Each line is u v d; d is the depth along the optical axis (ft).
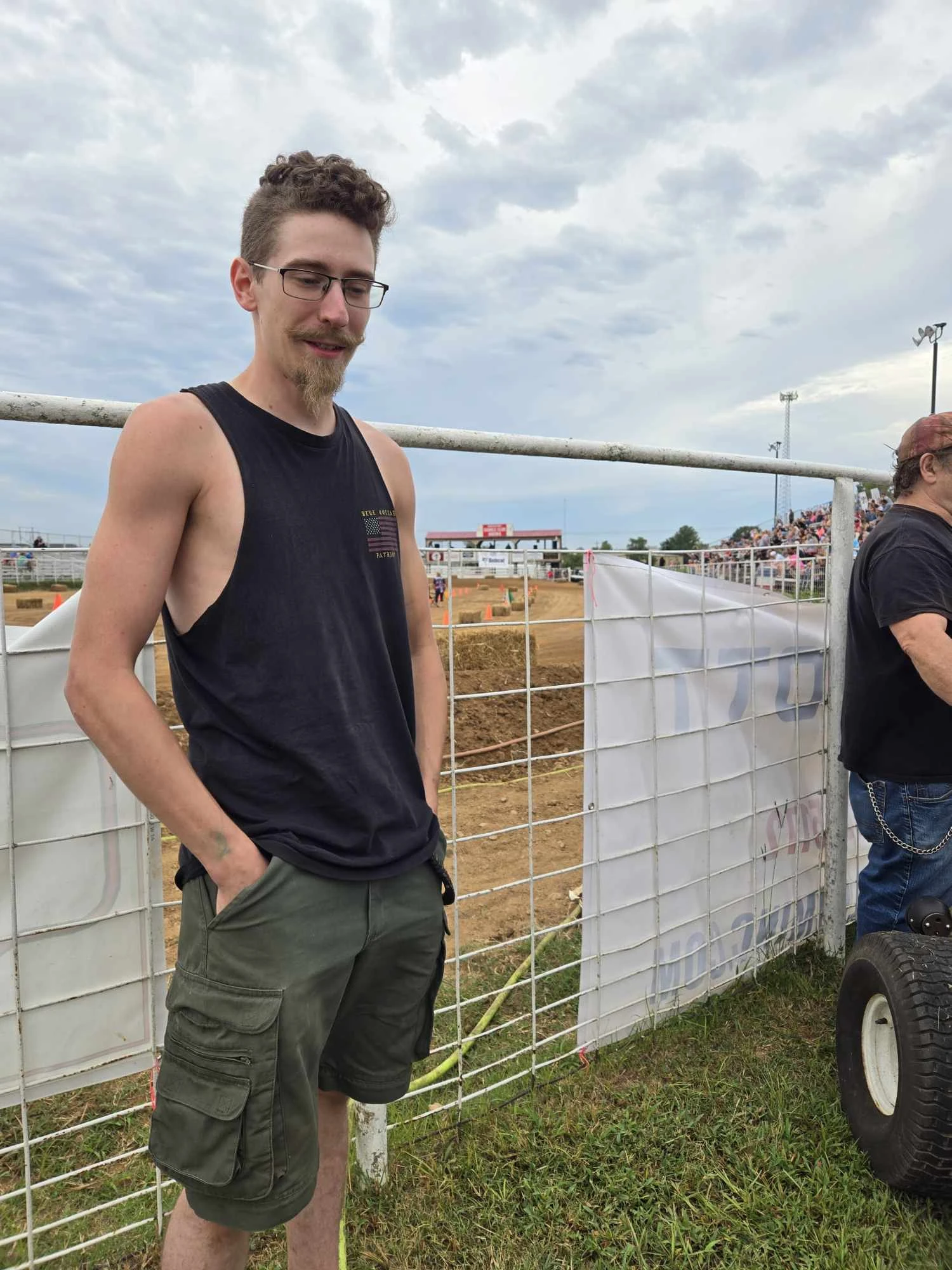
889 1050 8.04
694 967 10.53
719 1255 7.00
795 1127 8.45
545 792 21.62
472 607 51.85
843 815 12.00
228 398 4.63
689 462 9.57
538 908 14.24
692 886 10.39
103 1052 6.66
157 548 4.31
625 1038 9.88
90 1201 7.68
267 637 4.56
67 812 6.36
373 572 5.15
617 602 9.22
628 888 9.67
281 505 4.61
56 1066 6.47
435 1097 8.96
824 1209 7.36
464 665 38.22
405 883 5.12
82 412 5.77
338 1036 5.45
